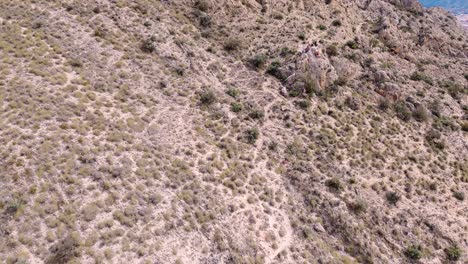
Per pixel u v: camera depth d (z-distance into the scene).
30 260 23.41
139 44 49.97
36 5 50.62
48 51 43.38
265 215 34.53
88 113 36.66
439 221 39.50
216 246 29.20
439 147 50.47
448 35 97.38
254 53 56.91
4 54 41.09
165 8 58.59
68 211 26.78
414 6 106.44
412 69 69.75
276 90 51.41
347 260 33.78
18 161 29.05
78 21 49.75
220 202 33.22
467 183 46.03
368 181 41.75
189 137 39.50
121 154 33.41
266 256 30.86
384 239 36.62
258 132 44.06
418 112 54.84
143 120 39.25
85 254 24.64
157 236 27.77
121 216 27.80
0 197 26.23
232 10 62.66
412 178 43.88
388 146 47.41
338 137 46.38
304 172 40.66
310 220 36.28
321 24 67.62
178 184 32.88
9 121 32.62
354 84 56.97
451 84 68.00
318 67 53.19
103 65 44.50
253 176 38.28
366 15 84.94
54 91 37.88
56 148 31.23
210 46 55.69
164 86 45.53
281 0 68.56
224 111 45.16
